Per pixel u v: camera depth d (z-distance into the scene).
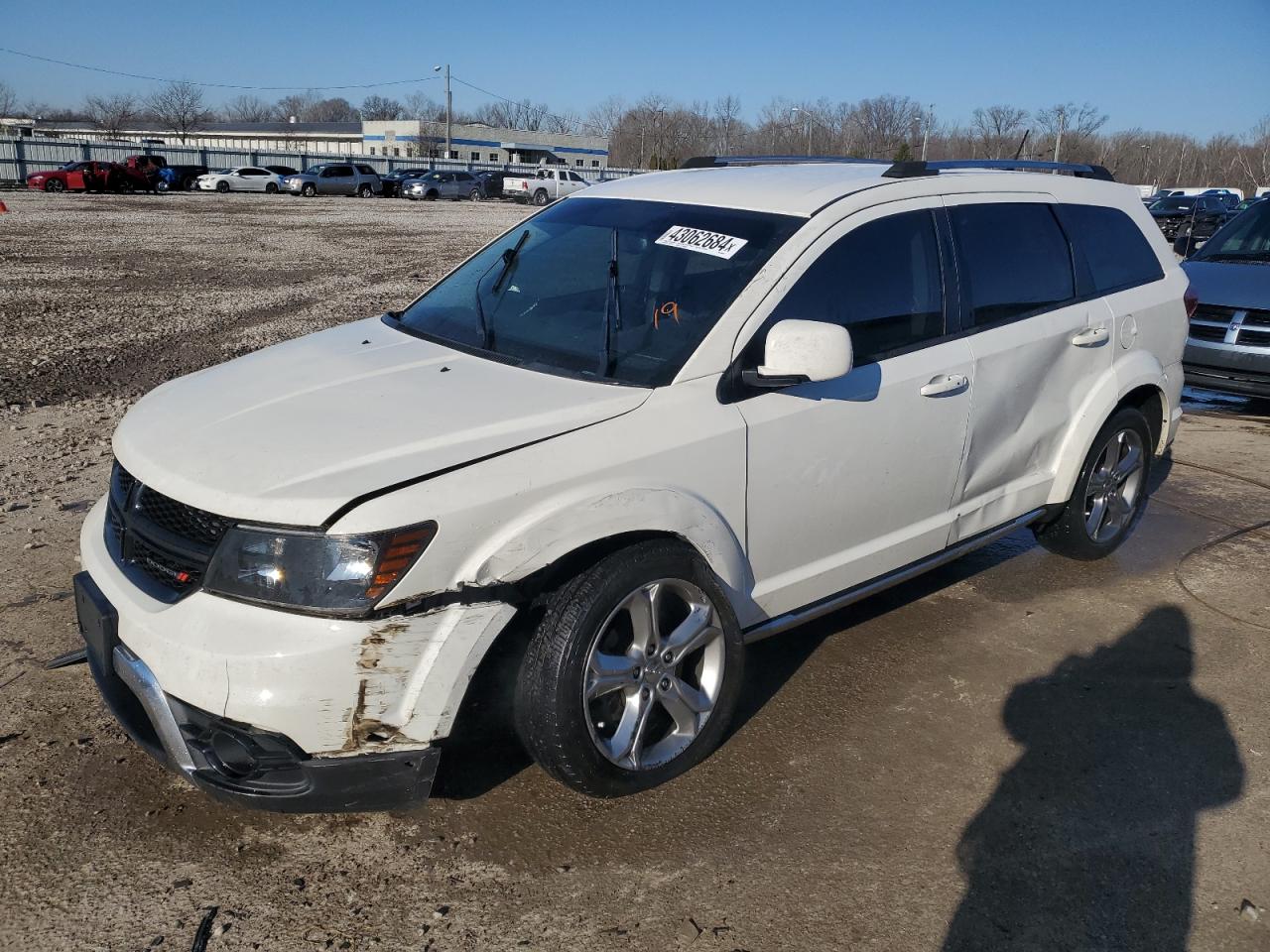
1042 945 2.59
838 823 3.04
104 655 2.82
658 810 3.07
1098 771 3.33
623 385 3.12
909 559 3.92
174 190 44.97
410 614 2.59
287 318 11.74
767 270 3.33
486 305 3.77
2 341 9.95
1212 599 4.67
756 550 3.31
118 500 2.99
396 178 51.00
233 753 2.63
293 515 2.53
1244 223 8.62
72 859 2.79
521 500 2.71
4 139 46.25
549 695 2.80
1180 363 5.11
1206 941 2.62
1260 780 3.30
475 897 2.70
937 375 3.71
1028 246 4.25
